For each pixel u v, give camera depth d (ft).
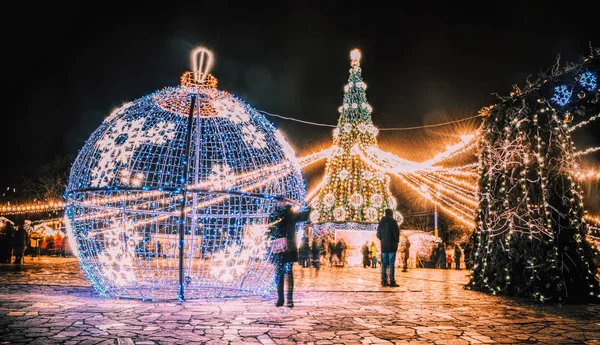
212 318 19.33
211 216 24.43
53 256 84.58
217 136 27.48
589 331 18.06
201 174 26.55
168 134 25.72
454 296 29.09
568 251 28.30
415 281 42.11
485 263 32.35
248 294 27.25
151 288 27.22
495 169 32.73
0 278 34.40
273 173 26.99
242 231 25.12
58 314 19.30
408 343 15.52
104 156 24.44
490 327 18.63
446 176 65.51
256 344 14.96
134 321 18.21
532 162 30.30
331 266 71.61
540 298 27.07
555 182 29.27
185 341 15.11
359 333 16.97
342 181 81.61
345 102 83.25
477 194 34.60
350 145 81.56
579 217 29.32
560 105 29.04
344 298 26.96
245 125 26.66
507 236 30.55
